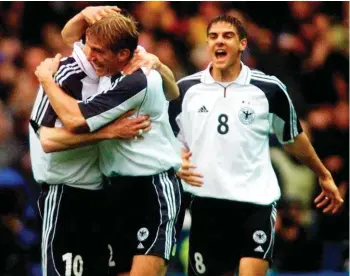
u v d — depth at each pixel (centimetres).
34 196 2805
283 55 3375
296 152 2094
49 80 1753
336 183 2928
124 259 1820
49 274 1797
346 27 3484
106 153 1784
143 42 3284
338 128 3103
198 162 2028
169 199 1791
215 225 2038
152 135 1781
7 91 3166
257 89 2025
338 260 2831
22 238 2448
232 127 2016
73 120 1728
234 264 2056
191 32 3425
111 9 1842
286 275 2683
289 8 3584
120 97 1739
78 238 1808
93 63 1758
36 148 1819
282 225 2819
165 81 1848
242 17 3428
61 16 3438
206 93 2039
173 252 1836
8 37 3356
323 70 3322
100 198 1825
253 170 2014
